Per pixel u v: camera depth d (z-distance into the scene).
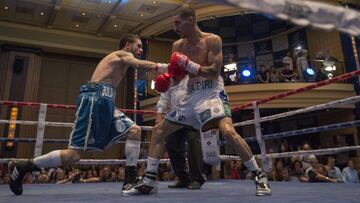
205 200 1.44
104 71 1.94
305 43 11.01
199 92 1.84
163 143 1.93
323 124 10.00
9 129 9.09
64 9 9.19
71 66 10.84
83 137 1.80
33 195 1.87
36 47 10.02
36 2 8.75
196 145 2.64
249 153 1.72
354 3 8.27
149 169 1.86
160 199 1.52
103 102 1.87
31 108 9.55
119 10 9.39
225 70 11.23
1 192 2.11
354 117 9.00
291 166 6.11
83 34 10.67
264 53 12.02
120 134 1.91
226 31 12.62
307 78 9.66
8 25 9.70
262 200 1.40
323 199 1.43
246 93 9.52
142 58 11.04
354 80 9.17
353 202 1.28
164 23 10.05
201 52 1.86
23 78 9.65
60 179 6.05
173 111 1.92
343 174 5.39
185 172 2.65
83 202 1.40
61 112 10.34
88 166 7.65
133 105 10.60
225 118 1.77
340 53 9.80
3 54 9.63
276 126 11.00
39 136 3.02
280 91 9.19
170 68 1.76
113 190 2.36
